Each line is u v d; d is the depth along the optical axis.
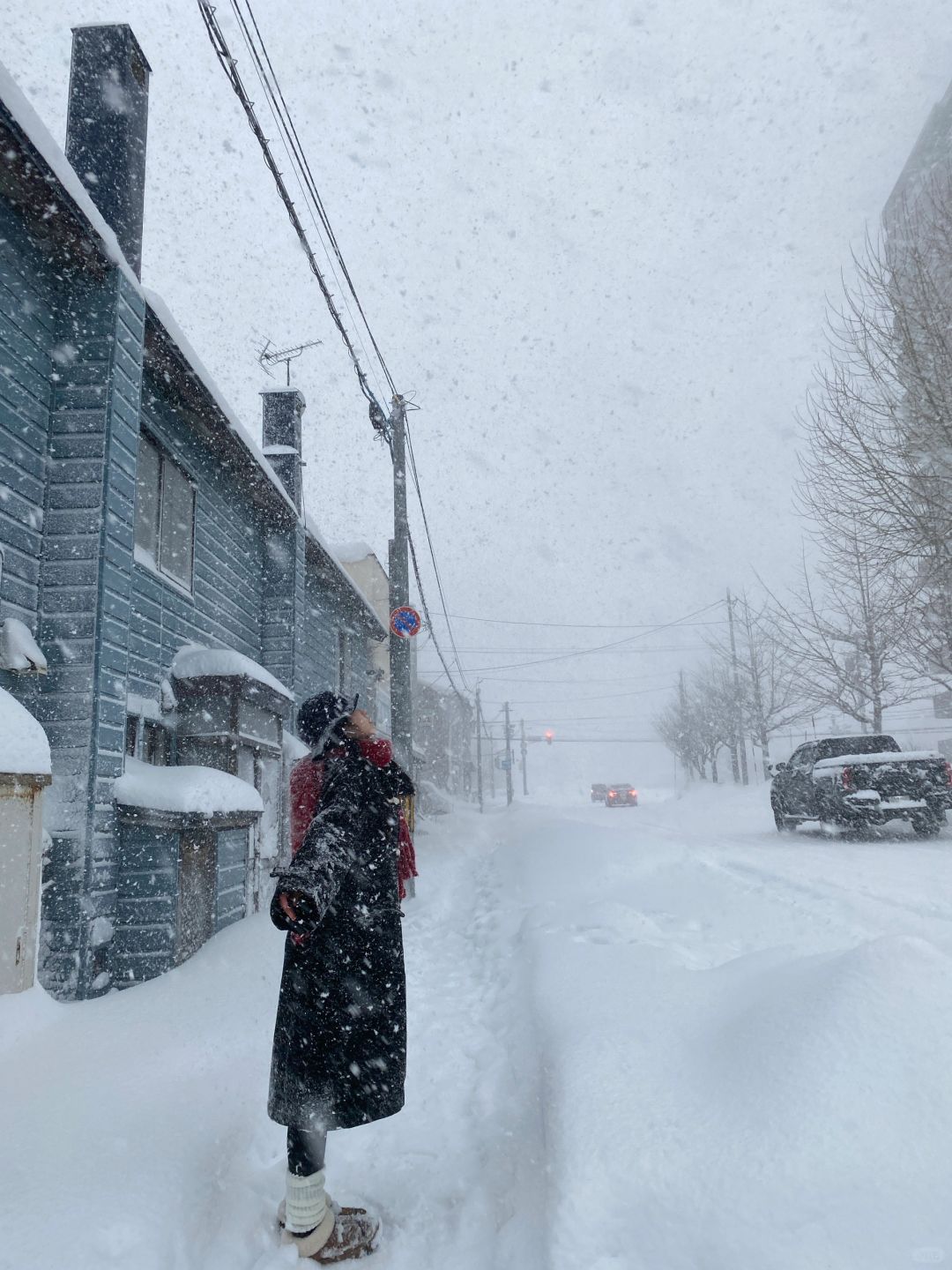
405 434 12.32
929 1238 1.74
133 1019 3.69
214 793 5.66
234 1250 2.24
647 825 16.84
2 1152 2.33
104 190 6.85
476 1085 3.41
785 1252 1.77
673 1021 2.99
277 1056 2.35
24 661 4.77
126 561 5.63
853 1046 2.25
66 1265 1.88
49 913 4.91
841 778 12.16
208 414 7.77
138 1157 2.41
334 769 2.52
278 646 10.54
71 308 5.63
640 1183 2.06
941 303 11.52
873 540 13.70
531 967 4.53
